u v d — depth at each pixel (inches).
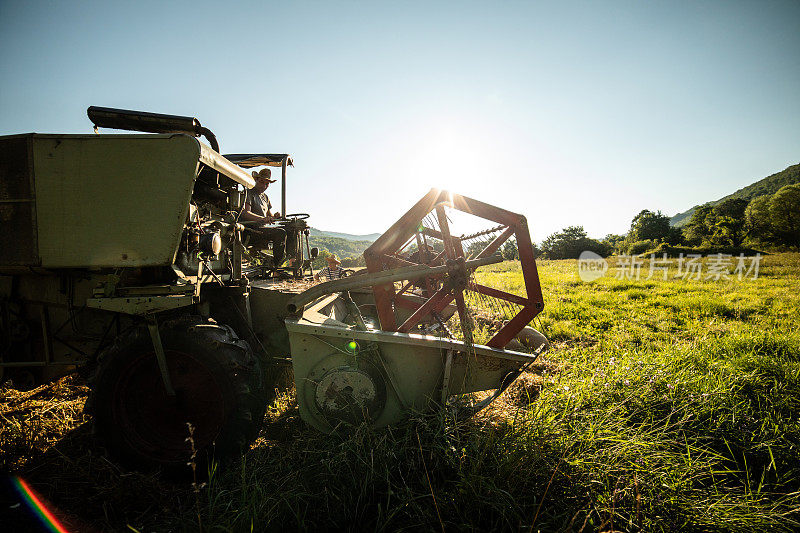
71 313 93.7
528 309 95.0
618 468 71.9
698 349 146.8
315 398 90.1
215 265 108.2
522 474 69.6
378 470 73.0
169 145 82.0
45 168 82.7
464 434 83.1
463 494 65.5
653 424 92.2
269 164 194.2
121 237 83.0
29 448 92.0
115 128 107.5
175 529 66.2
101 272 91.0
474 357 92.8
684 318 246.5
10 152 83.6
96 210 82.7
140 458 85.7
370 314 163.0
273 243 170.1
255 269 155.6
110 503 74.2
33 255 84.1
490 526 61.8
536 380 133.6
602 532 60.0
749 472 78.8
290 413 111.4
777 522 61.6
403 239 95.4
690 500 66.9
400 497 64.8
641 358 130.3
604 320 236.5
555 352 162.7
